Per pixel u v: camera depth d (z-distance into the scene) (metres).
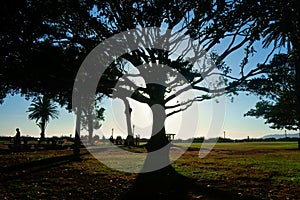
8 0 11.08
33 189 10.12
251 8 12.41
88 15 12.68
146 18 11.79
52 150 34.25
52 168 15.86
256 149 39.50
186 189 10.59
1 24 11.60
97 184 11.43
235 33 14.00
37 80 15.79
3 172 14.04
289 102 35.62
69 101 21.64
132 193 9.91
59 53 14.65
